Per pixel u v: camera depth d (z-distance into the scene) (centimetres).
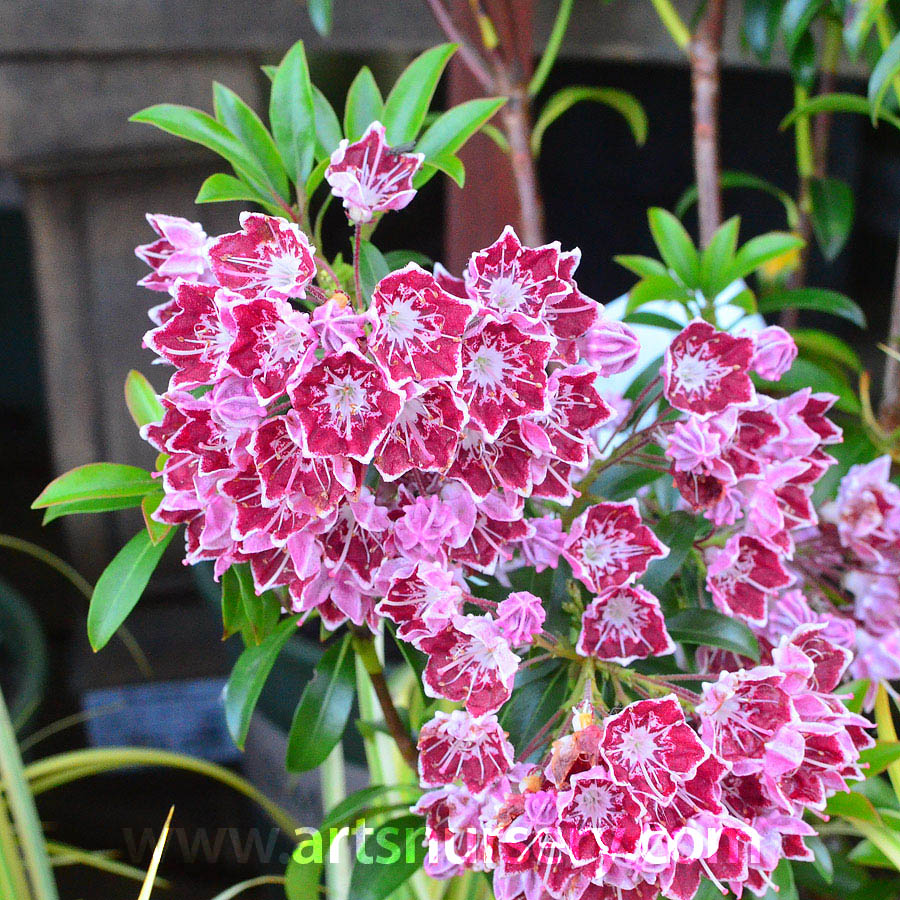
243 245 50
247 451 49
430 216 116
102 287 87
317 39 80
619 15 77
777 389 64
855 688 57
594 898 50
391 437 49
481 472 50
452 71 73
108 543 93
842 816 56
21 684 83
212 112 83
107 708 72
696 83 69
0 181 121
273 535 50
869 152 127
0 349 127
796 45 68
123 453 91
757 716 50
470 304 48
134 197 85
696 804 50
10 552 115
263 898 82
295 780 70
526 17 68
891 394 68
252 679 55
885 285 130
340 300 49
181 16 78
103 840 86
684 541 55
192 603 95
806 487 54
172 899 82
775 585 54
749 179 74
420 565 50
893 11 67
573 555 52
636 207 116
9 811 64
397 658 77
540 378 49
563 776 49
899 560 58
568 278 50
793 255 72
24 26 76
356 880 55
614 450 54
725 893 51
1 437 127
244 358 48
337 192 50
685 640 54
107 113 80
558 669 54
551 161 115
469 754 51
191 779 91
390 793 64
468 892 62
